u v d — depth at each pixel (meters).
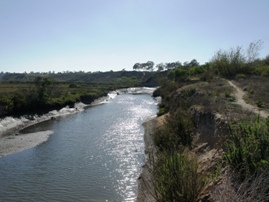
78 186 15.02
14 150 22.44
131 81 146.12
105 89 90.50
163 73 139.62
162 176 9.02
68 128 32.06
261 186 6.81
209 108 17.95
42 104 42.72
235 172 8.14
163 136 19.02
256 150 8.39
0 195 14.12
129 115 41.06
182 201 8.27
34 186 15.15
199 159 13.36
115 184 15.12
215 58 45.38
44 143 24.78
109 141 24.92
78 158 20.02
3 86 67.69
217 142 13.27
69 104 50.81
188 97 29.97
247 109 15.79
